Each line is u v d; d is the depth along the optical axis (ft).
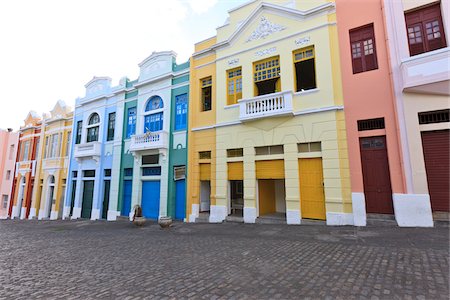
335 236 24.21
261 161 37.22
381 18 30.50
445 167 25.80
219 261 18.44
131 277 16.11
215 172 41.19
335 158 30.91
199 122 44.78
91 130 64.59
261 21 39.55
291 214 32.83
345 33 32.65
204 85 46.11
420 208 25.73
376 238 22.21
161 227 37.83
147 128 52.95
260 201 38.47
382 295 11.68
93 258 21.67
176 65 50.93
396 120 27.96
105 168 58.39
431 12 28.19
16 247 28.63
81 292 14.01
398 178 27.45
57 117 71.92
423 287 12.19
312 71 35.29
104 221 51.49
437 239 20.47
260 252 20.20
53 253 24.47
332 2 33.73
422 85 25.99
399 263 15.44
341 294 12.02
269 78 38.32
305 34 35.35
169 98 49.80
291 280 14.05
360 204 28.81
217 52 43.86
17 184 80.74
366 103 30.12
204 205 44.55
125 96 58.29
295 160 33.63
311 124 33.09
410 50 28.78
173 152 47.50
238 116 39.68
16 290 14.75
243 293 12.78
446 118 26.11
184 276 15.72
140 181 51.21
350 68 31.71
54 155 71.87
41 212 69.51
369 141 30.07
